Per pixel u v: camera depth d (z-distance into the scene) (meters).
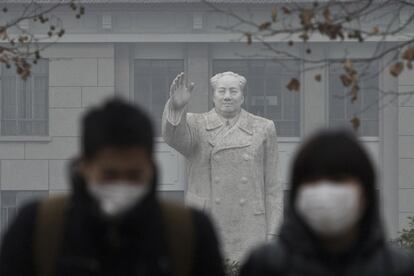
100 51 53.91
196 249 7.22
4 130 55.19
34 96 54.81
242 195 24.78
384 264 7.04
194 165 24.91
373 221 7.08
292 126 54.31
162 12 53.47
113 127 6.98
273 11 14.45
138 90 54.19
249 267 7.19
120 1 52.97
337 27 13.97
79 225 7.06
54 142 54.91
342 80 14.10
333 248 7.08
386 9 48.47
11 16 51.56
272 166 25.09
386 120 54.25
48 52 53.88
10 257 7.14
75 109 54.44
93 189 7.03
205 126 24.81
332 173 6.99
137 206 7.04
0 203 55.44
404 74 53.47
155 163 7.12
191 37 53.34
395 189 54.44
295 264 7.04
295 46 52.84
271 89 54.03
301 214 7.05
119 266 7.09
